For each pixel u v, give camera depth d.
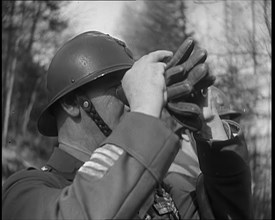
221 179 1.78
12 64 8.43
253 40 5.87
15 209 1.69
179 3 7.52
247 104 5.95
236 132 1.83
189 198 1.93
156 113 1.54
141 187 1.50
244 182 1.78
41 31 8.57
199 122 1.58
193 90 1.54
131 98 1.57
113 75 1.91
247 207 1.80
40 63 8.65
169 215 1.84
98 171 1.53
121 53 1.95
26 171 1.82
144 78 1.57
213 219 1.82
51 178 1.80
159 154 1.52
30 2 8.58
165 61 1.61
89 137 1.91
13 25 8.56
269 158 5.62
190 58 1.54
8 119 7.23
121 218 1.49
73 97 1.91
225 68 6.32
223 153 1.74
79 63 1.90
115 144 1.54
